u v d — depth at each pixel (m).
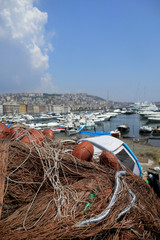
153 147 20.22
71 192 2.86
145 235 2.65
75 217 2.46
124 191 2.96
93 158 4.72
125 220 2.65
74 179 3.43
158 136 36.12
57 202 2.62
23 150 3.48
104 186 3.18
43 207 2.60
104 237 2.41
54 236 2.06
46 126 47.09
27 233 2.09
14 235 2.04
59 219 2.38
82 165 3.66
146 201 3.36
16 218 2.43
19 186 2.98
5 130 4.19
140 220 2.77
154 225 2.74
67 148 4.75
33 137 3.98
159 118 64.94
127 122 69.69
